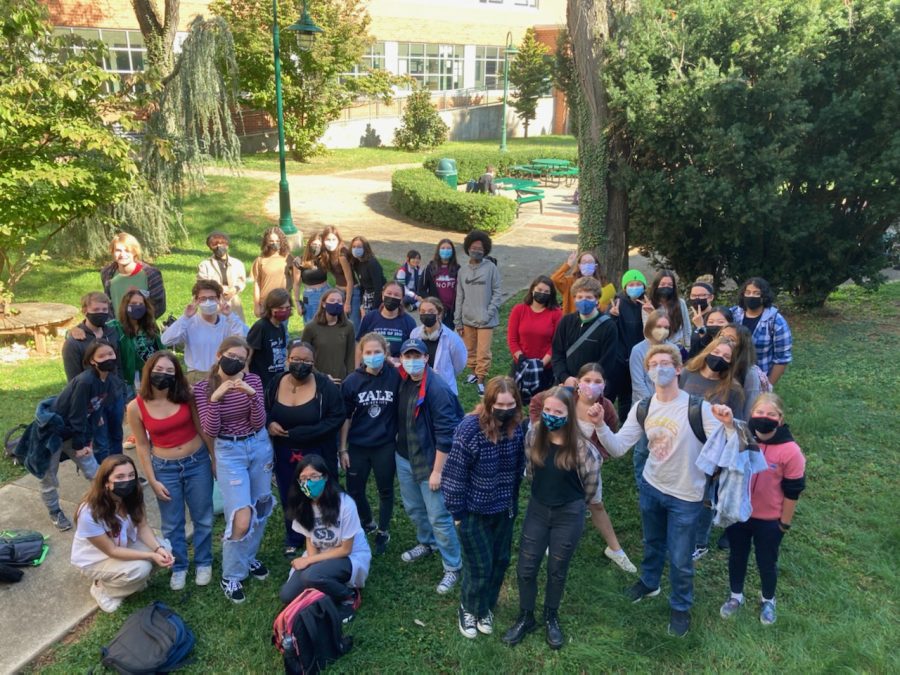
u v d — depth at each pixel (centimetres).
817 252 1093
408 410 496
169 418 480
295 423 502
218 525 584
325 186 2367
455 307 845
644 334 577
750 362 505
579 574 529
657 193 1014
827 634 464
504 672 434
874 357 981
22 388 830
